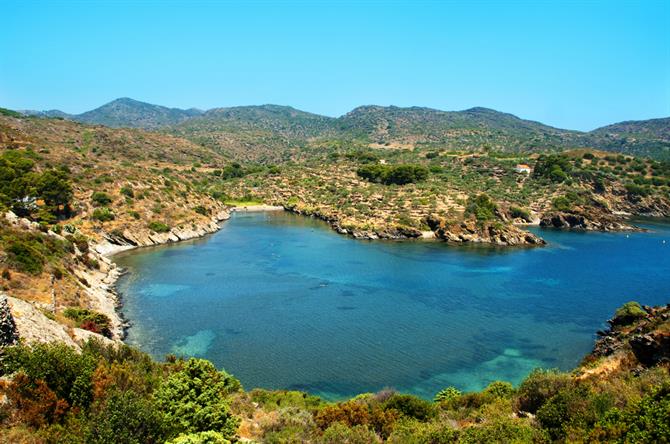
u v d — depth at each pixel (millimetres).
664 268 100312
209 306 70938
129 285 81875
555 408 24062
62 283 61594
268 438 26844
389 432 29094
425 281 88062
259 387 46500
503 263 104688
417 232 139375
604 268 100250
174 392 24156
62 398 22062
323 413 31531
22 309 33281
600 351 48750
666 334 34312
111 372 25391
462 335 61156
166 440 20906
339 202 183000
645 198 195125
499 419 25797
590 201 181375
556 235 146875
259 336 59500
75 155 155375
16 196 109750
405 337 60094
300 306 71812
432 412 33406
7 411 20297
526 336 61062
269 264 100312
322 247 121625
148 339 57781
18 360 23344
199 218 144375
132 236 117562
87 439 19000
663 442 17594
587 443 19516
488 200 159250
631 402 21531
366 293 79500
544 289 83312
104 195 124188
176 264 98938
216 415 23672
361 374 49906
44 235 75312
